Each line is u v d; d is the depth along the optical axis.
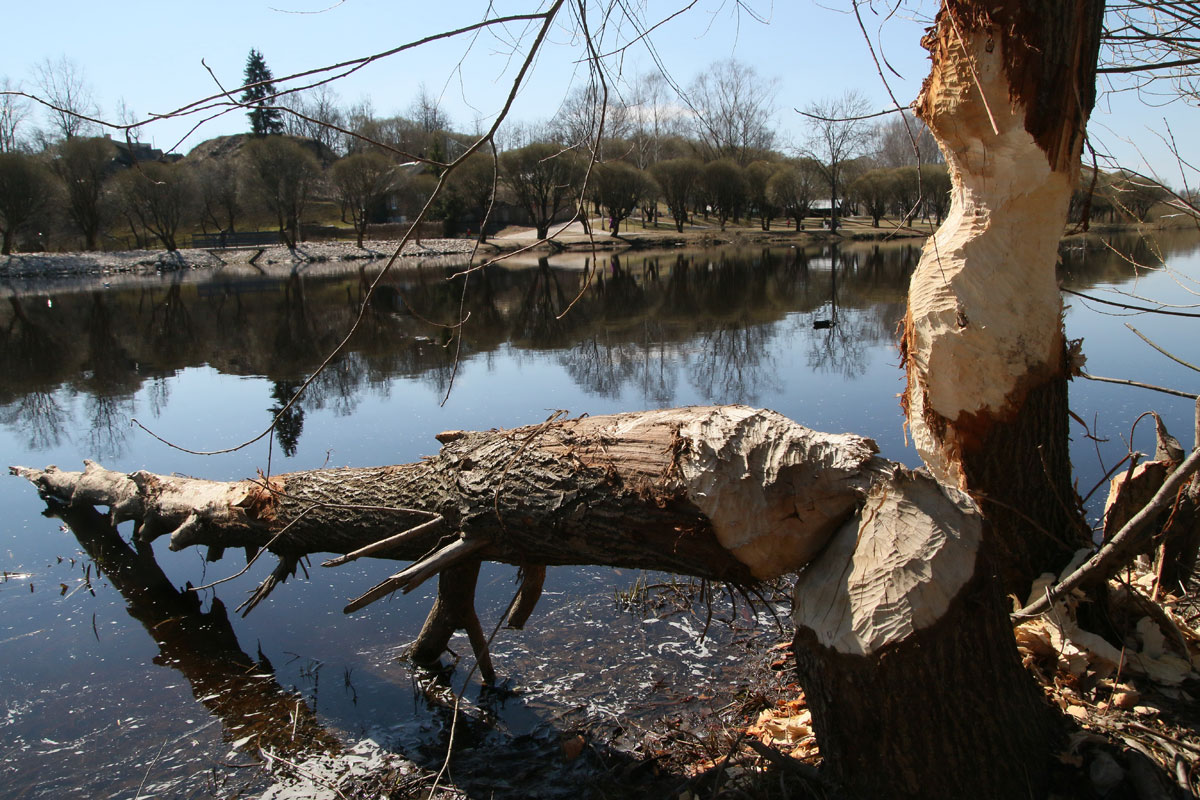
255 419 9.24
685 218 46.88
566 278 28.11
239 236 44.88
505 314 18.47
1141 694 2.71
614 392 9.87
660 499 2.69
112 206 36.78
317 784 3.17
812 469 2.48
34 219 35.03
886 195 39.81
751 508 2.55
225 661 4.17
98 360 13.64
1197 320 12.48
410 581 3.06
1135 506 3.11
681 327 15.25
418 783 3.14
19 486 7.20
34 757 3.39
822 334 13.70
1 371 12.77
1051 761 2.43
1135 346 10.61
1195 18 2.92
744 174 43.69
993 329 2.96
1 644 4.41
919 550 2.29
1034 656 2.94
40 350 14.80
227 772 3.26
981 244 2.98
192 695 3.86
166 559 5.63
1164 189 3.28
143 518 5.60
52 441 8.53
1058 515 3.19
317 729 3.54
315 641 4.35
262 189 40.09
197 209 40.44
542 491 3.03
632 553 2.84
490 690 3.76
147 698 3.84
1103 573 2.83
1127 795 2.30
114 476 6.16
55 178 34.69
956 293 3.00
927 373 3.11
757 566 2.64
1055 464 3.17
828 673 2.36
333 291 25.44
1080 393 8.02
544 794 3.01
